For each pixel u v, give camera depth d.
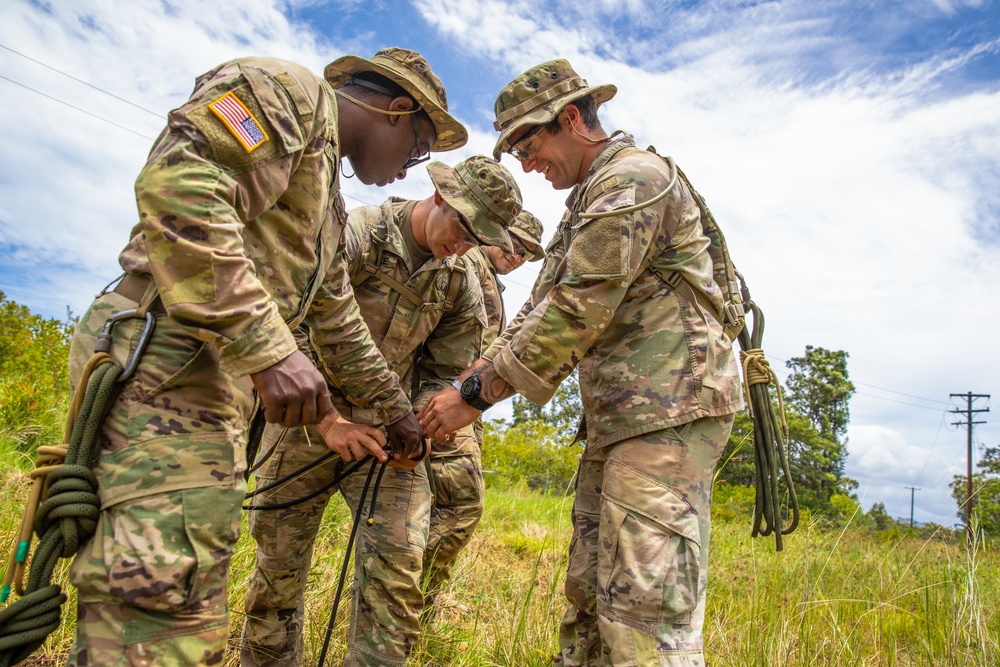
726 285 2.21
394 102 2.04
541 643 2.92
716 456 2.09
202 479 1.43
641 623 1.90
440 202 2.64
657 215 2.02
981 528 4.14
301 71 1.63
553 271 2.35
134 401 1.42
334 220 1.89
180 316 1.38
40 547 1.34
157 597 1.33
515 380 2.07
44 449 1.38
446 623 3.20
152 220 1.38
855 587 4.15
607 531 2.00
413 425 2.38
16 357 8.38
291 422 1.50
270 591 2.59
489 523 5.87
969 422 20.91
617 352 2.10
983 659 2.98
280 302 1.68
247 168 1.47
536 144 2.40
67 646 2.38
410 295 2.73
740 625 3.29
